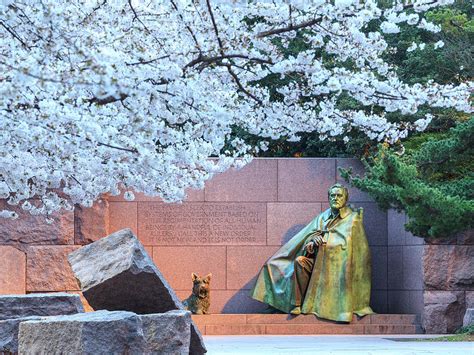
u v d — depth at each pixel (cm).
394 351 2220
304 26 1571
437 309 3131
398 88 1689
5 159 1561
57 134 1488
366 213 3431
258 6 1580
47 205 1989
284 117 1728
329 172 3431
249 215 3403
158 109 1496
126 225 3356
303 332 3114
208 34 1583
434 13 3612
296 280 3169
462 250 3164
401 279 3359
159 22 1659
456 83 3831
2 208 3167
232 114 1560
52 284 3175
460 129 2870
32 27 1450
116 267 1620
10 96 1311
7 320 1481
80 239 3209
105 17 1642
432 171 3019
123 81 1172
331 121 1745
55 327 1239
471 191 3031
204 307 3203
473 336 2822
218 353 2166
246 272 3381
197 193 3394
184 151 1616
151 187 1822
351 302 3139
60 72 1352
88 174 1736
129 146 1580
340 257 3150
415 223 3039
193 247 3378
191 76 1505
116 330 1225
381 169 2880
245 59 1686
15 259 3166
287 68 1592
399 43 3831
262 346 2453
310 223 3275
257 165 3419
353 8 1567
